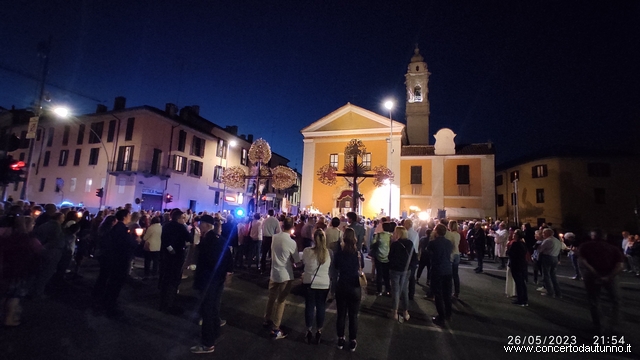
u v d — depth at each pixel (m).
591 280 6.11
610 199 30.77
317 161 29.20
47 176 33.56
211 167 36.84
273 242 5.79
